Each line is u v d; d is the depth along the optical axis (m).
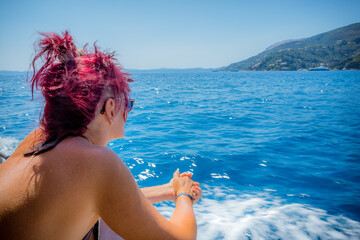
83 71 0.72
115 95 0.78
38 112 0.75
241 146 5.20
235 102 14.05
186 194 1.02
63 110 0.71
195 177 3.64
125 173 0.72
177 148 5.05
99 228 1.07
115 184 0.68
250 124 7.75
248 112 10.25
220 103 13.66
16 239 0.61
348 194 3.09
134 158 4.40
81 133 0.73
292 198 2.99
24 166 0.68
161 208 2.76
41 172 0.65
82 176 0.65
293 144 5.34
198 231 2.30
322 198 2.98
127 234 0.73
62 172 0.65
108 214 0.70
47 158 0.67
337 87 24.66
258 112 10.21
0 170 0.71
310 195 3.07
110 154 0.70
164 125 7.68
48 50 0.75
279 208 2.74
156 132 6.67
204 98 16.59
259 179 3.56
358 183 3.43
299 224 2.42
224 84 37.09
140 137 6.07
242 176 3.66
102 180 0.67
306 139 5.74
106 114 0.78
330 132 6.39
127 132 6.67
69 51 0.76
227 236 2.23
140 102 14.30
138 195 0.74
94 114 0.74
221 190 3.22
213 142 5.57
